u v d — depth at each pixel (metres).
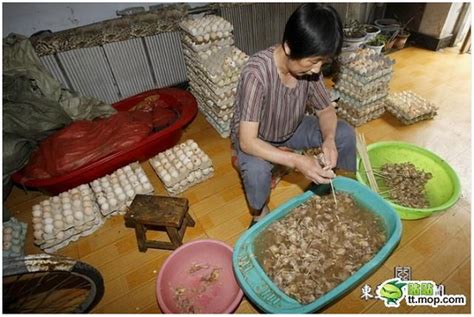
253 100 1.23
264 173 1.38
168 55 2.59
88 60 2.28
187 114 2.23
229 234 1.68
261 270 1.29
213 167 2.11
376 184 1.74
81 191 1.81
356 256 1.33
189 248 1.45
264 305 1.13
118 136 1.96
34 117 1.97
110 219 1.80
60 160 1.82
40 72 2.00
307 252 1.36
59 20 2.21
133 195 1.80
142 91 2.66
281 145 1.65
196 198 1.90
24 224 1.78
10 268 1.14
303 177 1.98
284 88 1.29
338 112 2.41
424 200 1.70
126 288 1.46
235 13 2.68
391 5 3.51
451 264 1.44
